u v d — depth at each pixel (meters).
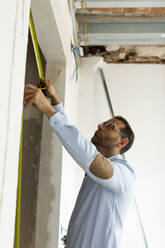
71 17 2.72
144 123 3.93
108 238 1.53
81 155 1.37
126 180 1.55
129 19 3.30
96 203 1.59
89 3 2.89
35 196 2.04
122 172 1.54
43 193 2.03
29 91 1.26
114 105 3.99
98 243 1.52
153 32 3.34
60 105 1.62
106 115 3.95
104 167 1.42
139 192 3.69
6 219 0.68
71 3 2.52
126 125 1.90
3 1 0.65
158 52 3.91
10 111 0.71
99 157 1.41
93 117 3.91
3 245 0.66
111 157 1.79
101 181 1.46
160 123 3.93
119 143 1.85
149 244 3.51
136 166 3.78
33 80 2.25
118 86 4.07
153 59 4.09
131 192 1.64
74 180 3.53
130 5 2.92
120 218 1.61
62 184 2.11
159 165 3.78
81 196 1.69
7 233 0.69
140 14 3.27
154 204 3.65
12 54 0.73
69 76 2.54
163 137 3.88
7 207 0.69
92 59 4.04
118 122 1.88
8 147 0.70
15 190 0.76
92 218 1.56
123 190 1.54
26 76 2.25
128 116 3.96
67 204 2.61
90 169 1.41
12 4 0.72
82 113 3.88
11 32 0.72
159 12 3.21
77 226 1.58
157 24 3.35
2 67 0.65
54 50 2.14
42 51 2.17
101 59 4.04
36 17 1.73
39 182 2.05
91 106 3.91
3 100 0.66
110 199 1.59
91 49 3.89
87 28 3.37
